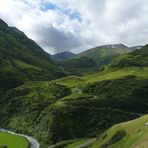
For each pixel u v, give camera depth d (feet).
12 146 604.08
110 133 470.39
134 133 423.64
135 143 385.29
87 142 583.17
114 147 429.38
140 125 435.12
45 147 625.41
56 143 643.45
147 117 447.42
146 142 367.25
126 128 451.53
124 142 421.59
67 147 574.97
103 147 450.71
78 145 564.30
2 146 589.73
